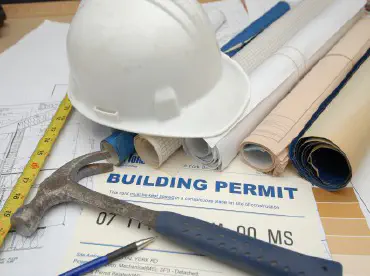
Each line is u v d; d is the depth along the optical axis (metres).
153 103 0.49
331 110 0.53
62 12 0.96
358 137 0.50
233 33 0.83
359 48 0.68
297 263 0.37
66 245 0.44
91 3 0.48
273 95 0.59
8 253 0.44
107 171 0.53
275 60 0.63
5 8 0.97
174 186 0.51
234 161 0.55
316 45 0.68
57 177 0.48
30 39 0.85
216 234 0.40
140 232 0.45
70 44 0.49
